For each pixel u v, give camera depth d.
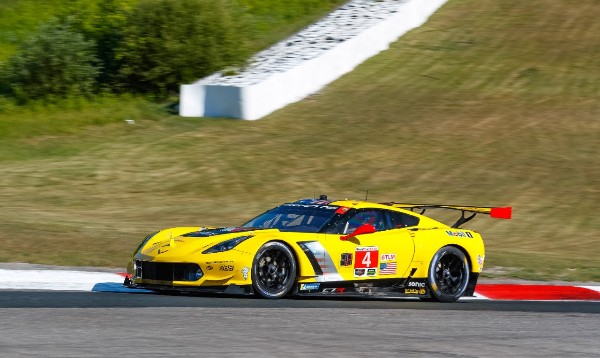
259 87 90.44
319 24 115.88
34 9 115.38
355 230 32.88
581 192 71.06
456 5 130.50
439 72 105.06
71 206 62.88
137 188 69.38
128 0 110.75
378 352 21.78
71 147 80.88
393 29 116.06
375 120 89.06
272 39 113.06
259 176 73.31
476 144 82.06
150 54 97.88
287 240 31.22
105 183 70.31
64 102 94.69
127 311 26.70
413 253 33.88
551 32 118.62
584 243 57.88
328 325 25.78
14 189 67.06
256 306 29.00
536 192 70.75
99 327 23.59
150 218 59.66
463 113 91.12
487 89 99.06
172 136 84.25
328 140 83.19
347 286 32.47
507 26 121.31
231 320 25.72
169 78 98.44
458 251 35.09
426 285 34.38
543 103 94.12
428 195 69.19
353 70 105.81
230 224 58.94
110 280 35.28
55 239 44.84
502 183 72.50
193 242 31.02
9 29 110.31
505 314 30.59
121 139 83.75
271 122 88.88
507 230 61.19
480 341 24.42
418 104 94.25
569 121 88.25
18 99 94.81
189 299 30.25
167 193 68.38
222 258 29.97
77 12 111.81
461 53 111.56
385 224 34.22
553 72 104.50
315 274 31.67
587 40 115.38
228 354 20.59
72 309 26.77
